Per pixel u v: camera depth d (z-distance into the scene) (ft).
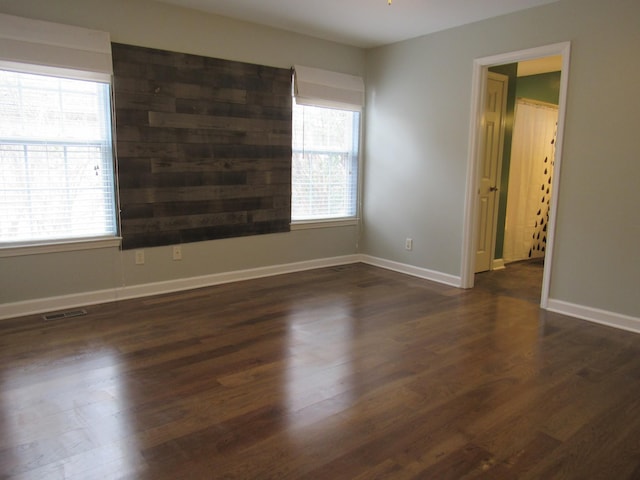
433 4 11.76
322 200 16.55
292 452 5.97
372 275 15.70
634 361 8.95
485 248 16.66
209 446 6.08
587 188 11.12
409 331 10.41
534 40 11.87
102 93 11.57
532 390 7.75
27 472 5.52
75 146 11.32
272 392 7.54
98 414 6.81
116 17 11.50
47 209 11.13
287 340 9.76
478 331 10.47
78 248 11.58
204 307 11.87
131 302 12.18
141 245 12.58
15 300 10.90
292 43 14.78
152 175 12.50
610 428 6.64
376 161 16.84
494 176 16.40
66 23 10.85
